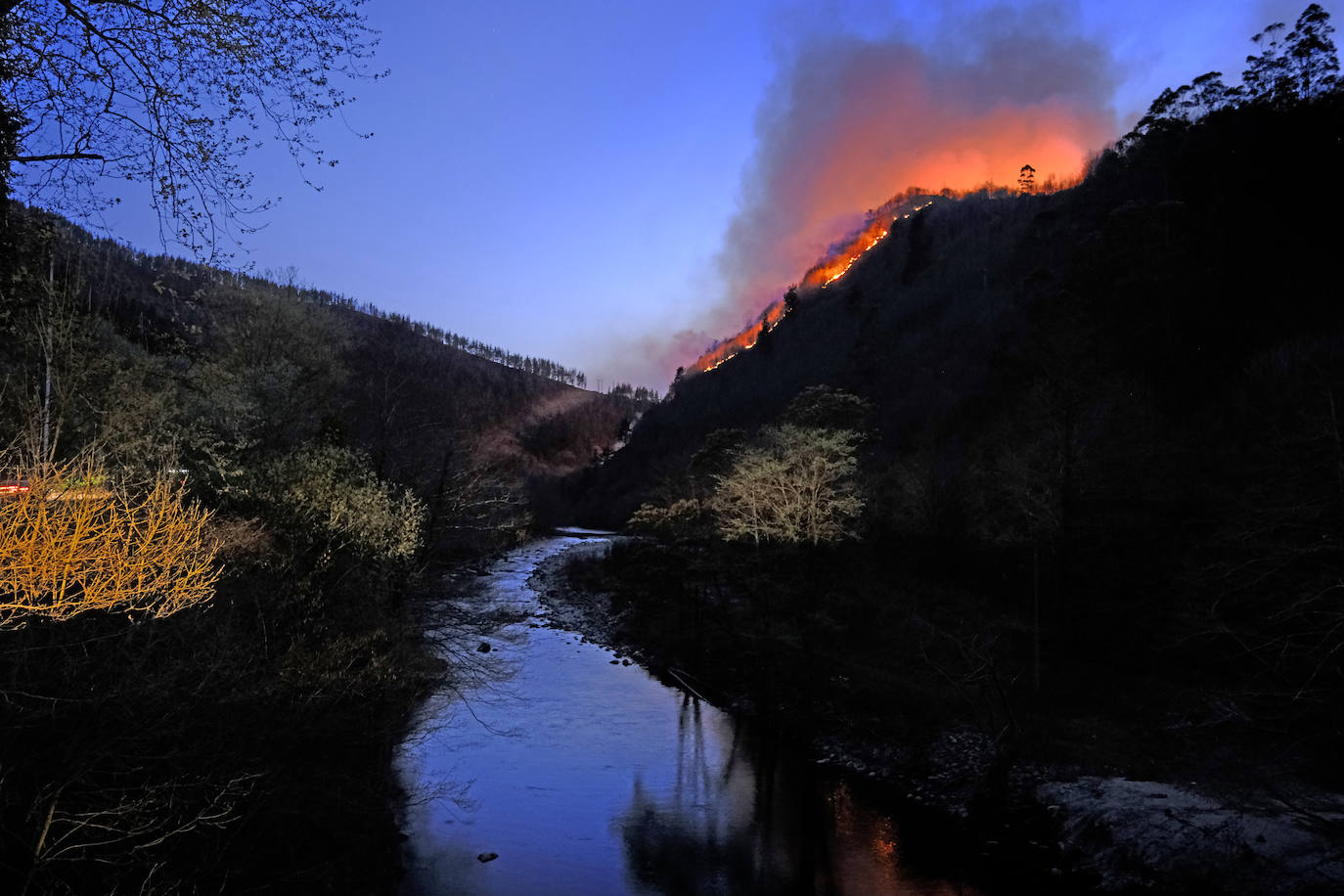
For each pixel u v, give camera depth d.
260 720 14.06
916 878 17.67
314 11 6.86
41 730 10.15
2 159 6.40
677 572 39.50
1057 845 19.12
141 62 6.62
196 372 30.00
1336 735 18.50
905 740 26.02
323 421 26.97
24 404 16.70
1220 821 17.94
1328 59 70.75
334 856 15.09
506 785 22.27
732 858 18.55
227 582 16.19
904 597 38.66
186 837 11.85
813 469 32.94
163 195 6.83
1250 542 23.00
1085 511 34.81
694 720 29.19
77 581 7.21
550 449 168.75
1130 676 28.86
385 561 21.75
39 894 9.52
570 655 38.50
